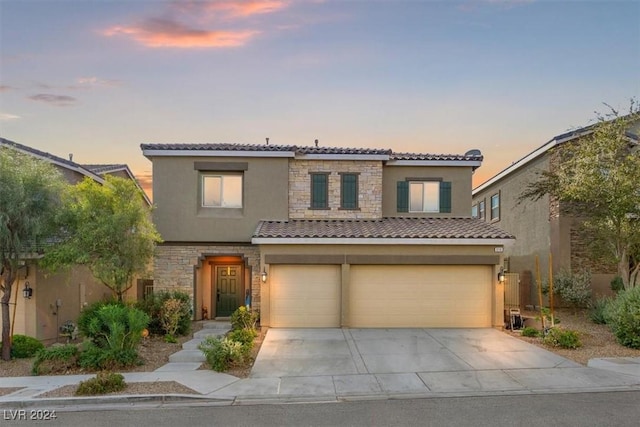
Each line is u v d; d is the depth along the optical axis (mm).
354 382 10062
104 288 19828
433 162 19719
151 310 15203
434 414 8062
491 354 12477
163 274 18109
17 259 12531
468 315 16797
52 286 15805
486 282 16875
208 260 18734
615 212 16078
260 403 8820
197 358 12211
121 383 9500
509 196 26297
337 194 19125
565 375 10414
